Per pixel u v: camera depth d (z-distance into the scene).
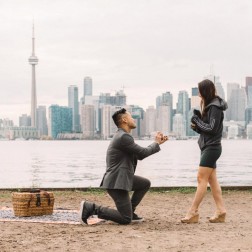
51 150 144.75
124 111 7.76
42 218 8.17
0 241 6.28
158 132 7.66
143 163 62.34
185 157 84.00
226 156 88.69
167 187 13.41
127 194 7.61
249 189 13.45
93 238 6.40
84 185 29.84
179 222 7.90
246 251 5.62
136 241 6.17
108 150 7.61
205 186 7.73
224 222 7.88
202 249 5.72
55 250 5.75
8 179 36.44
